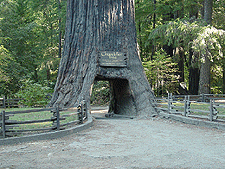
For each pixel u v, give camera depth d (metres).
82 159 6.67
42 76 38.31
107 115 18.56
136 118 16.08
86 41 17.56
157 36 28.83
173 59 30.66
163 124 13.09
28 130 8.72
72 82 17.09
